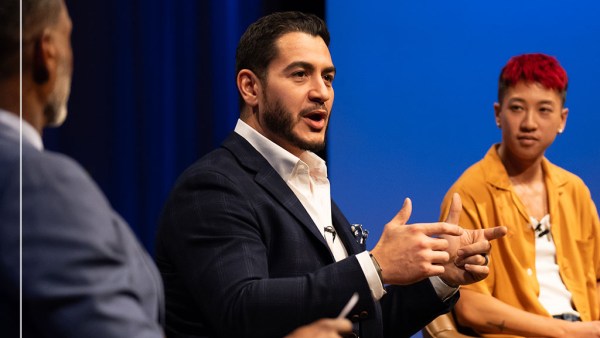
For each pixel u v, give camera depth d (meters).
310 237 3.34
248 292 2.97
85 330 1.57
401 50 6.45
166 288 3.33
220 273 3.05
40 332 1.60
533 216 4.76
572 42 6.26
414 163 6.42
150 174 6.07
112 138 5.91
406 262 2.97
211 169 3.27
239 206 3.20
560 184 4.83
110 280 1.62
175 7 6.21
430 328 4.47
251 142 3.48
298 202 3.37
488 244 3.36
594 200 6.14
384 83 6.46
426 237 2.99
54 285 1.58
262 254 3.15
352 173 6.45
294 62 3.46
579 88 6.23
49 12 1.82
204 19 6.32
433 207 6.41
